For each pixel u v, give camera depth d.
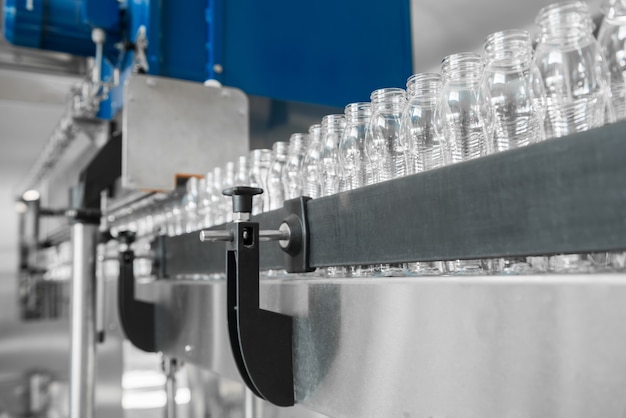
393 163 0.68
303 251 0.62
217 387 1.53
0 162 2.80
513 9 1.50
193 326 0.93
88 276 1.21
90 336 1.21
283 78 1.36
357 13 1.48
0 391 2.78
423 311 0.45
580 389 0.33
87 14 1.19
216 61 1.27
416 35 1.70
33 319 2.86
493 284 0.39
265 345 0.62
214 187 1.05
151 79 1.15
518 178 0.39
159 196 1.32
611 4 0.51
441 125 0.61
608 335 0.32
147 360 2.36
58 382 2.86
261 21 1.34
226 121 1.23
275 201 0.88
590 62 0.50
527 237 0.38
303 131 1.40
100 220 1.23
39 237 2.56
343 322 0.55
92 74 1.32
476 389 0.40
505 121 0.56
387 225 0.51
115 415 2.50
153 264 1.17
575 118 0.50
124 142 1.11
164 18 1.24
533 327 0.36
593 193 0.34
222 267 0.85
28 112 2.81
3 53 2.08
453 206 0.44
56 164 2.02
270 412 1.22
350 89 1.45
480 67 0.59
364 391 0.52
